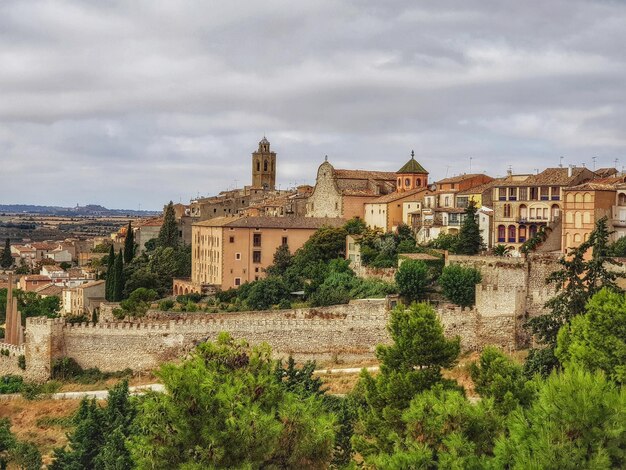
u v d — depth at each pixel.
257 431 43.31
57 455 71.19
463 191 167.12
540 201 148.62
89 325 116.81
